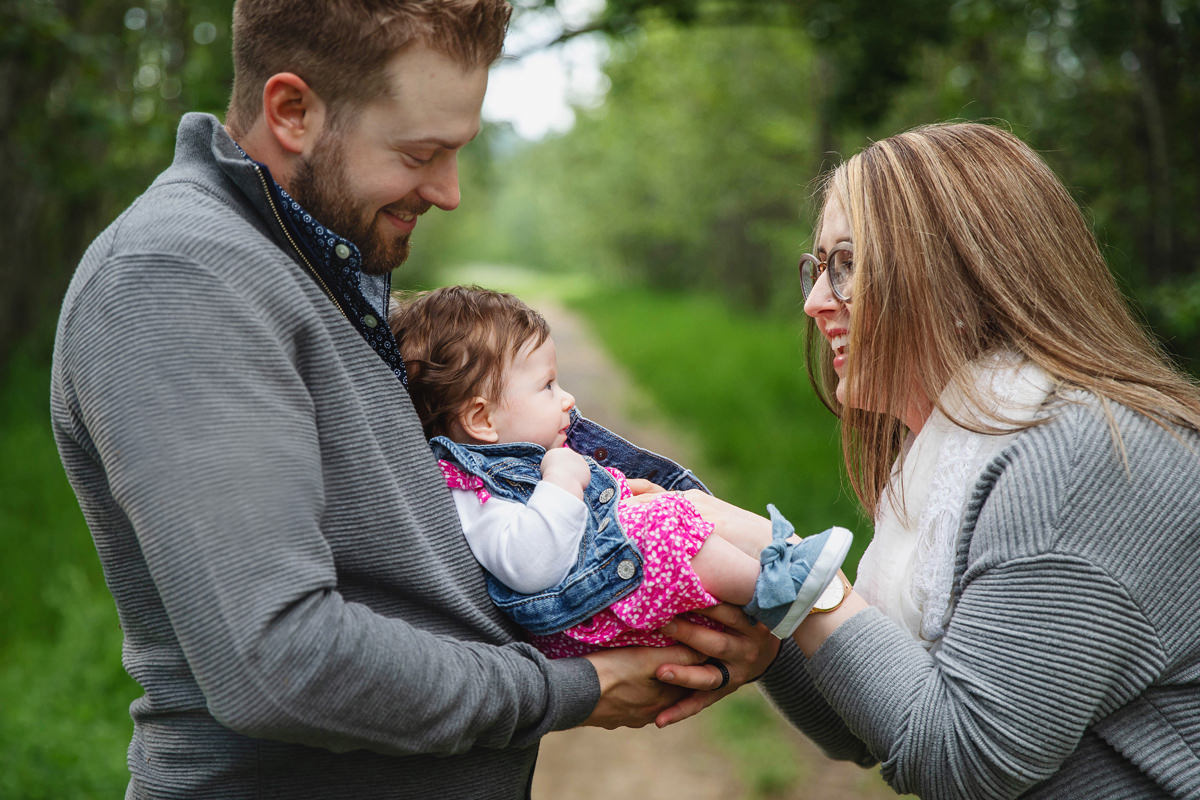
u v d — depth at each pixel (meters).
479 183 11.55
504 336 1.85
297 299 1.36
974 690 1.37
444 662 1.36
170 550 1.20
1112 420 1.39
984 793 1.37
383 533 1.40
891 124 11.78
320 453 1.35
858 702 1.48
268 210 1.41
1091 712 1.34
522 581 1.60
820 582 1.48
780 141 18.52
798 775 4.01
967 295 1.55
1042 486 1.38
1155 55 6.80
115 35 8.64
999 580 1.39
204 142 1.46
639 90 15.99
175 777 1.45
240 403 1.25
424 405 1.86
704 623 1.67
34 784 3.19
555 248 56.62
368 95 1.40
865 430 1.78
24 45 6.17
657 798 3.95
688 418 11.20
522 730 1.49
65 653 4.03
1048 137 8.29
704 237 30.42
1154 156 7.07
